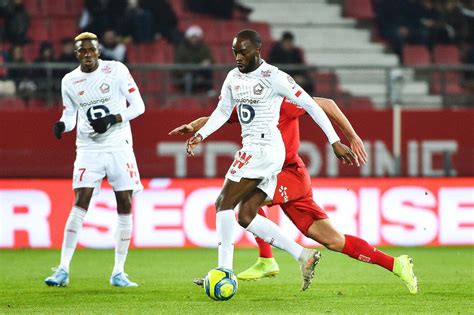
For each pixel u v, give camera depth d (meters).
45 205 46.16
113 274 31.20
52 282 30.05
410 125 49.31
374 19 65.88
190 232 46.50
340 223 47.06
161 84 55.66
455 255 42.84
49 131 47.53
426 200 47.41
